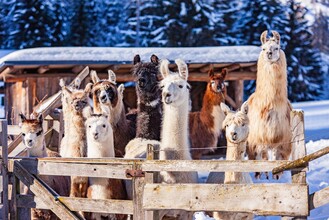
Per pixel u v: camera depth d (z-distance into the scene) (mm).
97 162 8594
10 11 38500
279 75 11984
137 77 11406
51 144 13898
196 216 10148
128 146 11023
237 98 19094
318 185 11773
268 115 12016
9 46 37500
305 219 7496
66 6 39688
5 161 9289
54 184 10016
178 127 9102
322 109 26922
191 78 18641
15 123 18203
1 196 9320
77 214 8914
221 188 7836
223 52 18469
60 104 13945
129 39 38219
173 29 35906
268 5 36656
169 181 8789
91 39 39844
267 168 7688
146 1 38812
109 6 40875
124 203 8516
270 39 12203
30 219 9266
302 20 37719
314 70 37688
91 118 9562
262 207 7637
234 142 8938
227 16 37219
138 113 11344
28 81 17406
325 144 15461
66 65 17234
